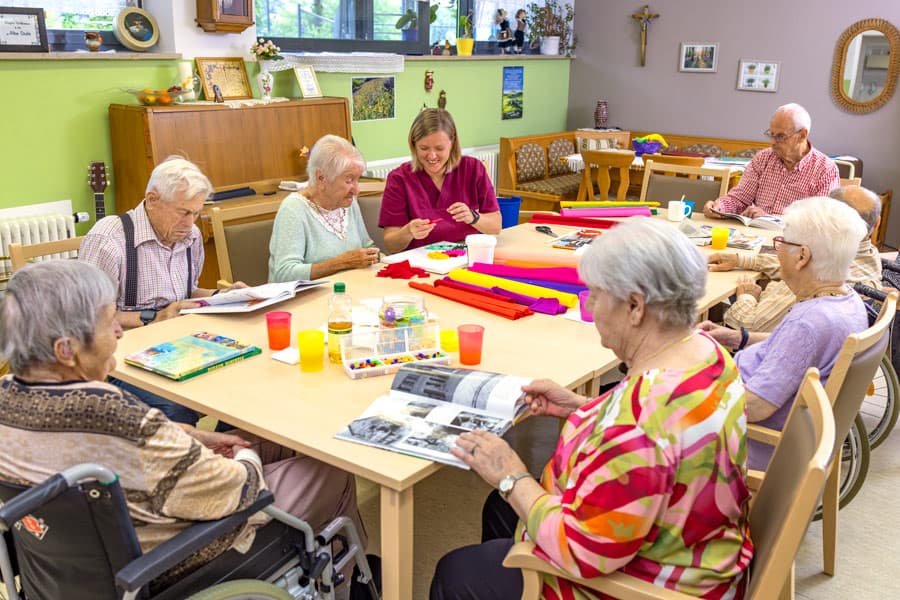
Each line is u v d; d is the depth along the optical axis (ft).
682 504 3.88
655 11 22.13
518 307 7.47
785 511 3.96
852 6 19.19
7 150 11.78
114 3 13.52
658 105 22.76
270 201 13.21
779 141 12.23
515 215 11.75
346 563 5.58
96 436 4.00
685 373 3.97
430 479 8.91
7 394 4.12
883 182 19.69
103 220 7.80
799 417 4.54
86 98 12.64
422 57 18.45
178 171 7.57
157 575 3.93
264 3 15.52
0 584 5.68
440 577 5.10
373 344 6.26
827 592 7.13
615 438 3.83
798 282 6.30
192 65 13.93
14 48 11.50
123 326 7.57
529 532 4.18
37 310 4.00
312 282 8.10
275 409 5.46
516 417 5.27
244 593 4.38
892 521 8.27
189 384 5.87
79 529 3.95
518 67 21.88
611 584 4.01
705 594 4.01
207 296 8.31
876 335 5.51
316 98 15.44
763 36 20.61
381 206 10.38
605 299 4.31
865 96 19.47
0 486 4.14
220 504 4.31
